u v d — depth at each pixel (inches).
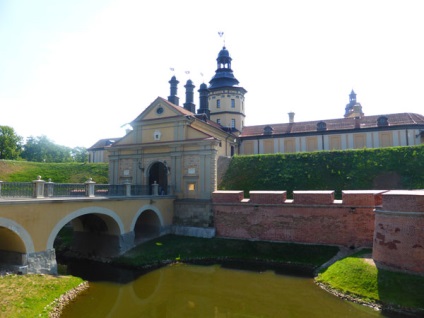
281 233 860.6
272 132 1656.0
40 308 477.7
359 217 772.0
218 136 1365.7
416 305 478.3
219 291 614.2
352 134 1492.4
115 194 817.5
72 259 831.7
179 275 708.7
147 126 1162.0
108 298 574.9
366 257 659.4
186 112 1193.4
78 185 698.8
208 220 975.6
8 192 548.7
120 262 777.6
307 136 1574.8
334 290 576.1
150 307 551.2
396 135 1413.6
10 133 2310.5
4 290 490.9
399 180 984.9
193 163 1055.6
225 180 1212.5
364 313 488.4
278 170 1155.9
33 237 585.9
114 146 1197.7
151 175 1208.2
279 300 559.2
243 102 1733.5
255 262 792.9
